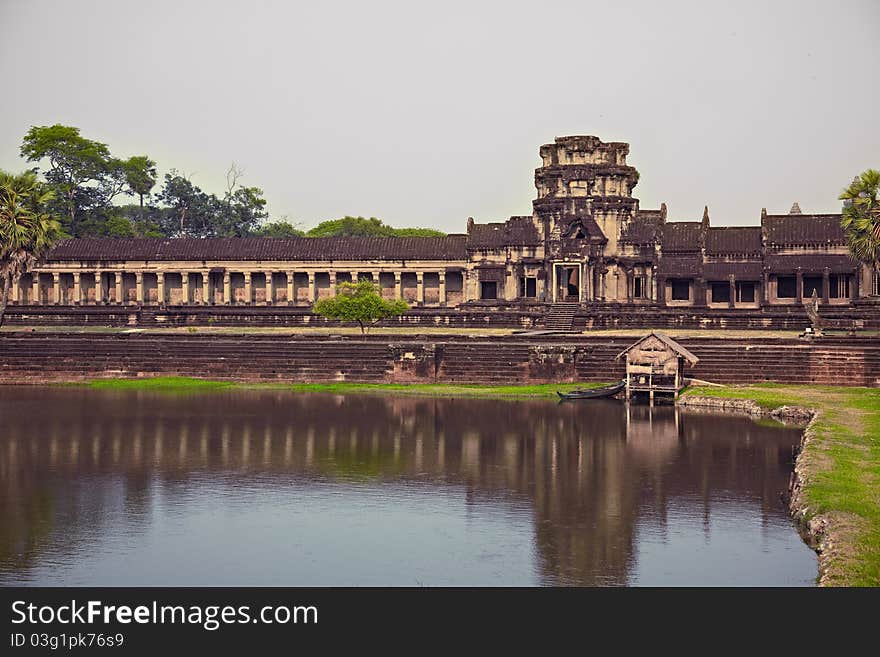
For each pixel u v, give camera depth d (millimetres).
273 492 51469
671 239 128000
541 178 132125
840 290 122625
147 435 66875
